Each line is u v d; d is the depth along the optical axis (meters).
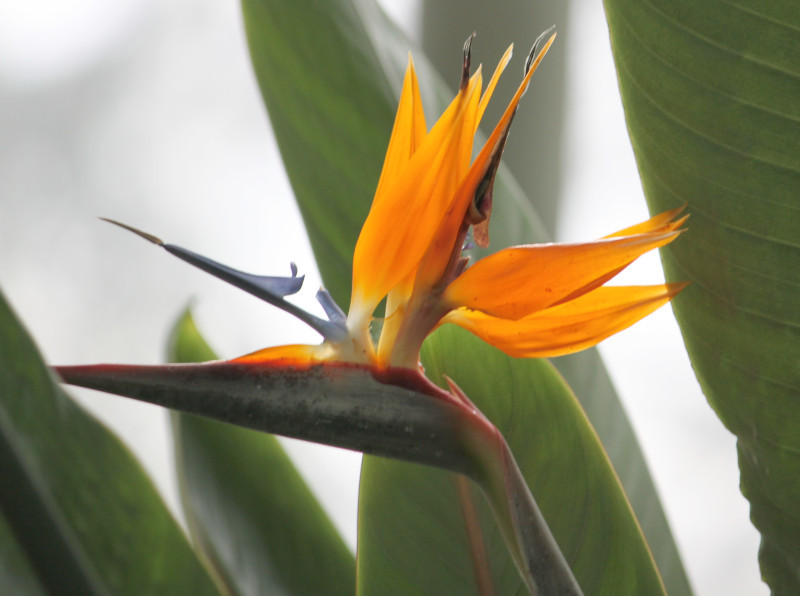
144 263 7.98
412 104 4.00
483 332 4.02
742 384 4.09
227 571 4.23
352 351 3.99
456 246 4.00
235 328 8.16
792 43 4.01
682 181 4.06
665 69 4.04
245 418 3.99
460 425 3.99
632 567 4.07
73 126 7.73
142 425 8.06
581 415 4.08
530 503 3.99
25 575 3.98
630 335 8.23
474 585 4.09
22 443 3.98
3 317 3.96
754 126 4.03
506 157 7.17
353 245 4.22
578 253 3.98
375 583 4.09
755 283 4.06
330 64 4.22
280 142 4.22
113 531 4.01
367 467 4.07
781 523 4.12
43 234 7.78
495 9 6.76
